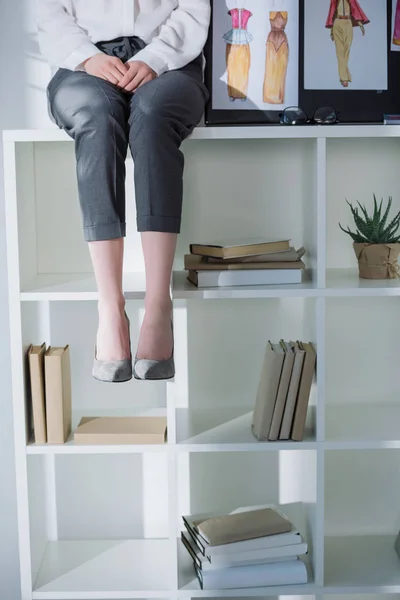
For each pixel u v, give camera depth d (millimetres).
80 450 1808
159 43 1764
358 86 1958
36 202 2037
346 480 2154
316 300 1784
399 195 2059
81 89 1670
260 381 1868
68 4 1834
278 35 1940
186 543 1970
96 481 2131
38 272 2062
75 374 2090
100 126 1628
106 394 2100
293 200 2047
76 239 2055
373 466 2150
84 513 2141
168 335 1668
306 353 1783
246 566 1859
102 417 1929
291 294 1759
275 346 1867
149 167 1623
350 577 1906
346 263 2088
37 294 1756
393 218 2064
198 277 1792
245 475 2139
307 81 1953
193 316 2076
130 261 2070
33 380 1792
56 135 1715
